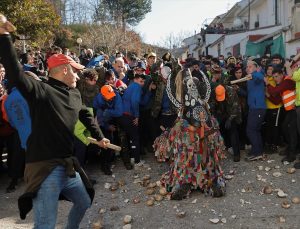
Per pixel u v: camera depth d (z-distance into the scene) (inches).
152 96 289.6
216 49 1251.2
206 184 225.3
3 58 122.4
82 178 147.6
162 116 280.1
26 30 682.8
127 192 238.7
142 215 207.9
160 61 293.9
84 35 1523.1
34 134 135.5
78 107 145.7
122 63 316.2
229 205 212.8
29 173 136.2
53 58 144.8
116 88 277.9
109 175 266.1
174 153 229.9
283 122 267.6
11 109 212.8
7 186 257.0
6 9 651.5
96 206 221.5
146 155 302.0
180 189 222.8
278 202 213.0
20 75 126.2
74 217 152.2
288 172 247.4
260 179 242.4
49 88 137.2
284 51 668.7
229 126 270.2
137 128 280.1
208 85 231.6
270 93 273.9
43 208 133.0
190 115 225.3
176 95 229.0
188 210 209.8
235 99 266.8
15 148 240.7
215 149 229.1
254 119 269.0
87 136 155.3
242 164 268.8
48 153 135.1
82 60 478.3
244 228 188.1
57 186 135.2
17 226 199.6
